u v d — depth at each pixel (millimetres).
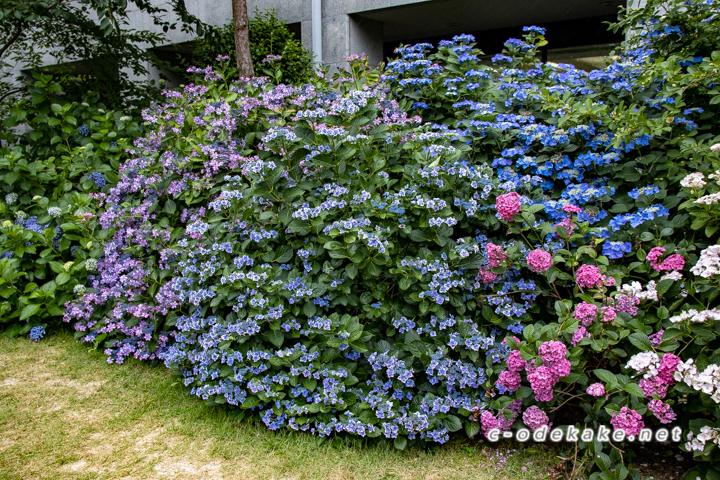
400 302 2883
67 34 6262
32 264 4324
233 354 2793
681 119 3000
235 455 2574
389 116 3719
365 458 2523
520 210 2836
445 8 8508
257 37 8406
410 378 2662
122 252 3930
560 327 2340
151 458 2557
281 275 2961
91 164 4742
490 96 3855
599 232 2684
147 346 3586
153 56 6508
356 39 8961
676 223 2686
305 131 3020
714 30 3227
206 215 3609
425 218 2846
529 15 9109
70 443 2678
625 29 3760
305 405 2682
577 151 3209
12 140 5293
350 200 2912
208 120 3791
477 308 2906
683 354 2301
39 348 3902
